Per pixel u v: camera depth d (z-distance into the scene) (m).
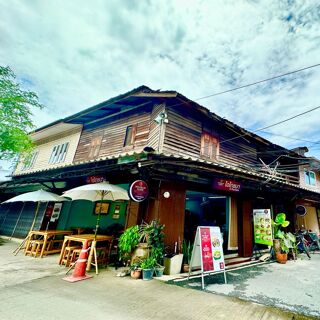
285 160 15.16
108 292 4.48
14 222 12.33
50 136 16.48
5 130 9.25
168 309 3.79
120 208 12.08
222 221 13.22
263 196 10.09
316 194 10.98
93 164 6.92
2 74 9.41
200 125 10.17
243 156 11.91
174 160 5.52
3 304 3.66
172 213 6.57
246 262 7.99
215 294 4.63
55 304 3.78
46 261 7.09
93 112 12.13
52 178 9.79
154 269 5.60
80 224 10.99
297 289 5.25
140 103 10.34
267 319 3.56
